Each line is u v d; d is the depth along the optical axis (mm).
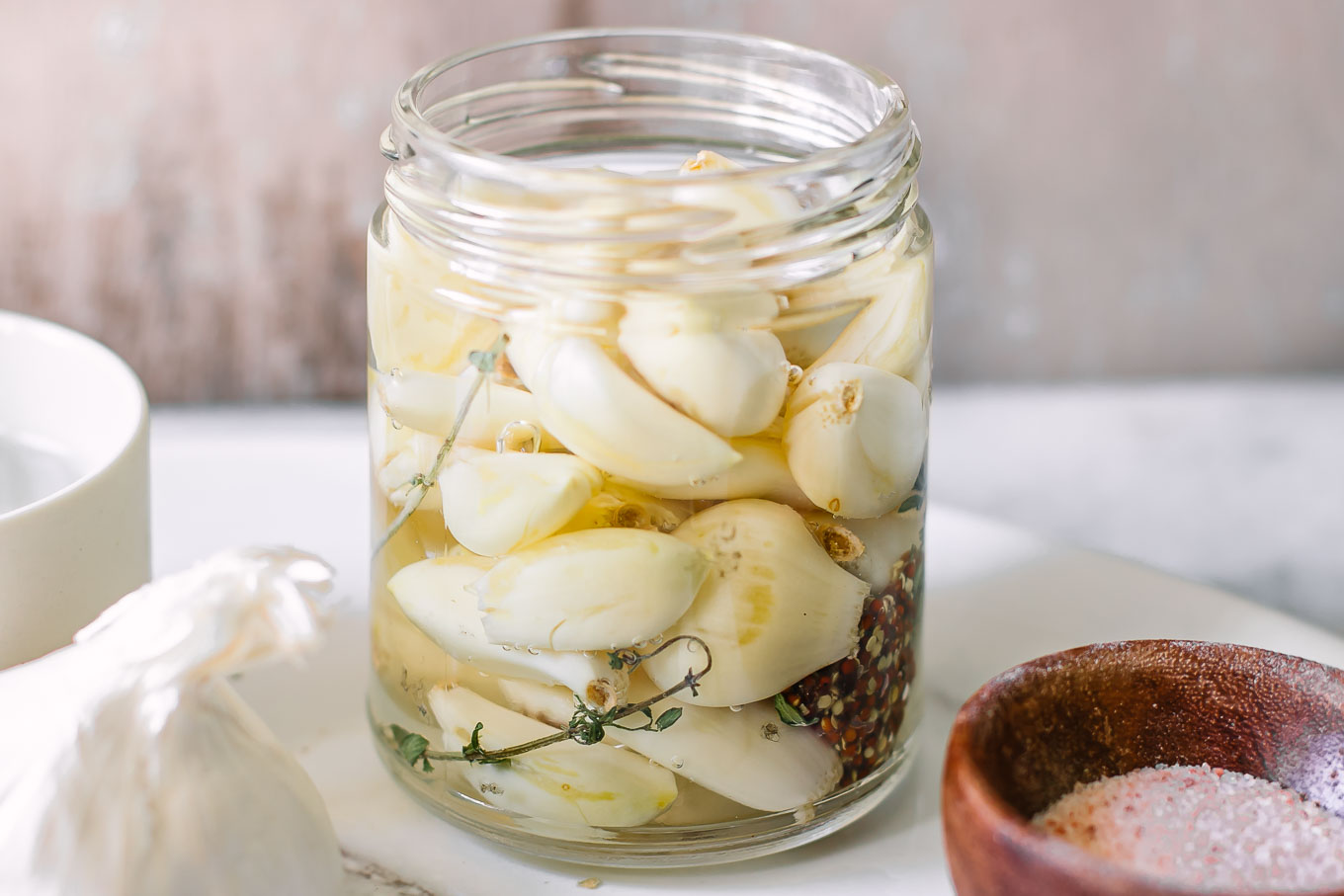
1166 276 613
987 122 575
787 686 323
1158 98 575
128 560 343
